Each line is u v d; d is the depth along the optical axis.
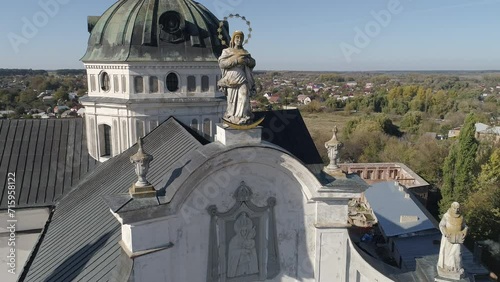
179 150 23.08
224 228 17.30
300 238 18.55
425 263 18.64
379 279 18.25
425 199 71.56
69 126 35.00
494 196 58.53
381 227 49.78
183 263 16.67
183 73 31.42
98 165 32.69
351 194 17.97
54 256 20.78
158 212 15.39
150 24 30.84
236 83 16.70
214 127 33.34
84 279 16.78
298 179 17.80
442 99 178.38
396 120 159.25
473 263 32.09
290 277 18.78
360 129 116.69
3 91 137.38
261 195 17.66
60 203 29.64
